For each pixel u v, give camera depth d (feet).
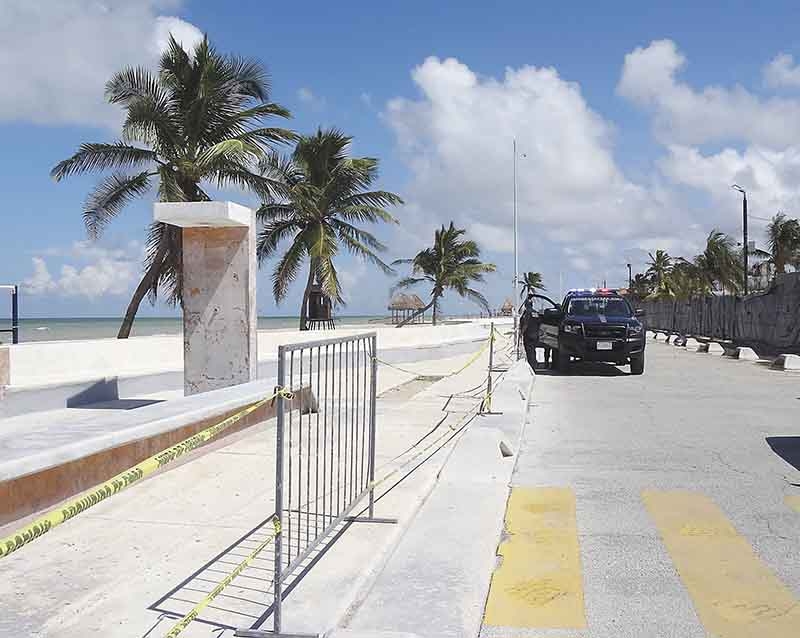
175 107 71.72
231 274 37.88
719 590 16.71
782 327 113.60
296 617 14.64
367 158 101.76
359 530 20.20
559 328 69.56
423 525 21.15
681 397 51.49
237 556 18.30
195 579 16.79
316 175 101.19
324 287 97.35
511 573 17.78
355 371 25.08
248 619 14.64
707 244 200.54
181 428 27.53
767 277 192.34
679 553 19.16
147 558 18.15
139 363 47.26
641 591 16.66
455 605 15.69
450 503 23.41
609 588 16.84
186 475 26.48
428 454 31.09
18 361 38.91
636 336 67.67
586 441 34.83
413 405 45.96
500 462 28.48
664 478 27.32
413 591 16.39
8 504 18.71
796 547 19.58
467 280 178.19
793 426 38.88
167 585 16.44
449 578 17.13
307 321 100.83
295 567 15.42
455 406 45.52
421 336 90.38
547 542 20.02
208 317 38.06
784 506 23.48
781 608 15.75
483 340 120.26
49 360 40.68
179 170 71.15
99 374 43.27
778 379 64.23
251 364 38.09
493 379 63.31
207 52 70.54
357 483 24.25
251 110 73.67
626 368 76.69
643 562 18.49
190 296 38.17
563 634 14.55
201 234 38.01
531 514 22.70
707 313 155.84
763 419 41.29
